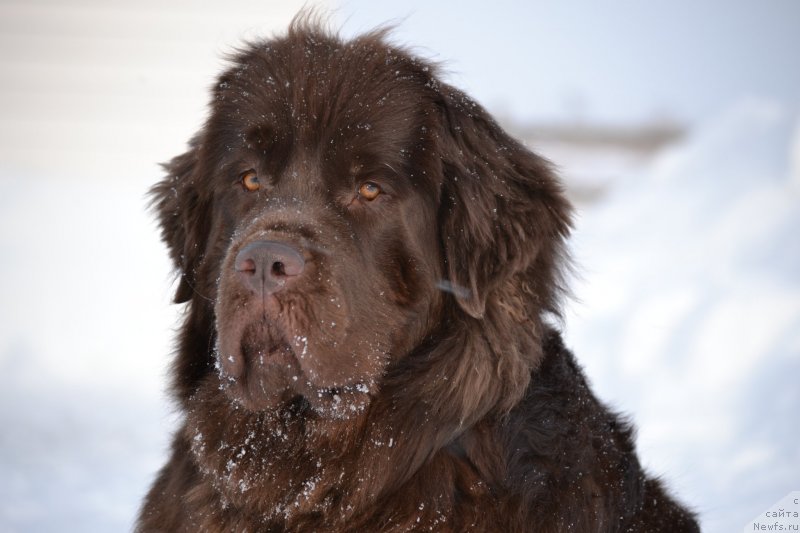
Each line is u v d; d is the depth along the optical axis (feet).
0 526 29.14
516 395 18.38
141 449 35.86
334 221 17.99
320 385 17.39
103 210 58.44
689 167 58.70
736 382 37.14
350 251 17.88
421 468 18.28
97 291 48.37
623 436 20.77
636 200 58.13
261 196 18.75
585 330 43.96
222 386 18.37
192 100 63.82
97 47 63.46
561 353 20.16
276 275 16.75
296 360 17.34
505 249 18.86
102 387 40.60
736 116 60.90
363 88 18.72
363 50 19.58
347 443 18.20
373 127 18.38
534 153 20.70
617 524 18.80
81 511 30.50
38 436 36.50
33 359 42.32
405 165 18.49
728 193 52.85
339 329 17.29
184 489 19.79
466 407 18.34
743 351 38.52
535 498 17.87
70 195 59.93
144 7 62.90
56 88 63.87
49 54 63.46
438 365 18.57
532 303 19.26
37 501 31.19
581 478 18.33
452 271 18.76
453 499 17.98
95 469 33.99
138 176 64.39
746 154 56.03
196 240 20.52
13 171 63.77
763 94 65.51
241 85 19.83
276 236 17.04
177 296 20.70
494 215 18.94
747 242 46.65
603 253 51.83
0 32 63.00
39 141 64.34
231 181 19.25
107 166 64.64
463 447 18.44
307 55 19.51
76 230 55.26
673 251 49.26
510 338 18.69
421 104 19.08
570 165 76.18
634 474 20.10
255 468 18.47
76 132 64.34
